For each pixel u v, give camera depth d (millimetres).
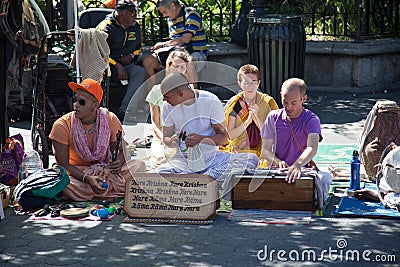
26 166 7098
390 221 5902
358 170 6574
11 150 7117
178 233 5703
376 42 11844
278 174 6172
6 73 7598
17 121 10062
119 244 5500
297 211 6125
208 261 5141
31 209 6309
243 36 11914
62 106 8125
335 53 11680
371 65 11766
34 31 7793
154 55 10102
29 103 9969
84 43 7777
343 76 11766
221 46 12062
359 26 11797
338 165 7699
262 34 9734
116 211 6191
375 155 6953
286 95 6305
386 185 6234
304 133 6395
